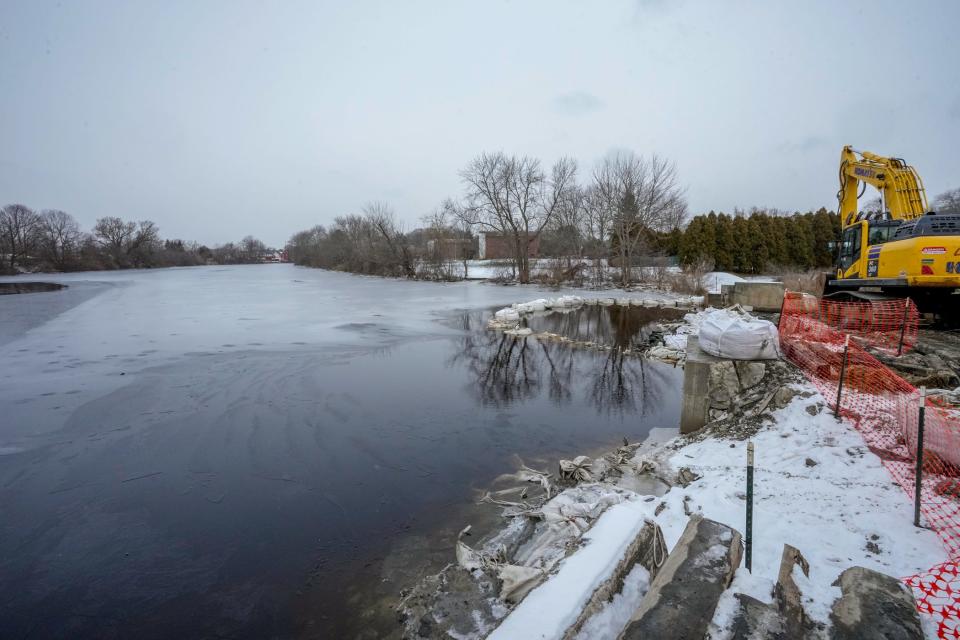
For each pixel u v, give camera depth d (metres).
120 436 7.50
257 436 7.59
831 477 4.72
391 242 52.31
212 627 3.82
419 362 12.73
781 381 6.84
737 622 2.43
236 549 4.80
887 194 12.14
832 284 13.10
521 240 41.53
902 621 2.45
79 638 3.75
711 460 5.70
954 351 8.26
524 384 10.88
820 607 2.60
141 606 4.06
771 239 39.66
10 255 69.62
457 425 8.20
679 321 18.16
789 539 3.73
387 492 5.90
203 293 33.16
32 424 7.91
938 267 9.63
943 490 4.20
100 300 27.94
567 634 2.59
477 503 5.61
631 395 10.11
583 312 23.06
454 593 3.93
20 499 5.70
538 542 4.56
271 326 17.98
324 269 75.25
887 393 6.20
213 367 11.63
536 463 6.74
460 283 42.53
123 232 88.69
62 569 4.52
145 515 5.40
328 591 4.17
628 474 5.91
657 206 35.84
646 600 2.63
